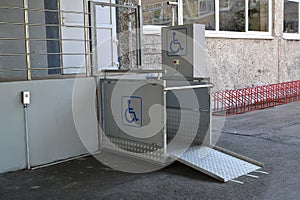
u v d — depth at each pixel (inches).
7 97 161.0
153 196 132.4
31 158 169.8
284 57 431.2
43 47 244.7
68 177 155.6
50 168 168.4
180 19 308.3
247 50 376.5
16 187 144.6
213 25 341.7
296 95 413.1
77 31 254.5
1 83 159.5
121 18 271.4
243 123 263.7
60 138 179.8
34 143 170.6
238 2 366.0
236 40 362.3
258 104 358.0
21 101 164.9
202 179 148.7
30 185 146.7
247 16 377.4
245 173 152.7
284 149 190.9
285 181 143.5
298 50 454.9
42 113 172.6
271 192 132.9
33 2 238.5
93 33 197.8
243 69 373.1
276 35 414.3
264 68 401.7
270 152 185.5
